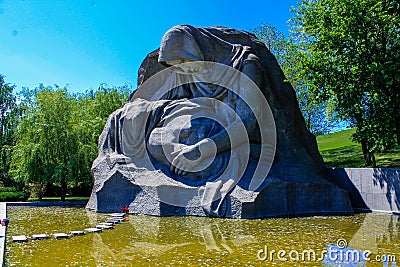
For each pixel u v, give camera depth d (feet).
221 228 28.78
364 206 42.37
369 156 67.67
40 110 69.72
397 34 44.11
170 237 25.55
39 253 21.21
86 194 91.86
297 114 46.39
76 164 67.05
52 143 67.87
